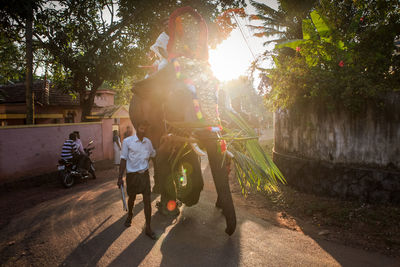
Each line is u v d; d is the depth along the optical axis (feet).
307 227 13.88
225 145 11.21
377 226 13.05
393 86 16.01
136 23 38.29
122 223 14.99
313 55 19.66
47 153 28.35
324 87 16.70
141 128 13.44
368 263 10.44
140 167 13.52
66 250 12.22
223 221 14.90
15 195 22.21
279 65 20.43
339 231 13.16
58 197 21.27
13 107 50.75
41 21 35.19
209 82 11.32
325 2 20.95
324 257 10.96
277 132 23.24
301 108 19.34
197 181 14.94
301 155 20.01
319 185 17.90
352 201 16.21
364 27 20.33
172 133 12.27
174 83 11.56
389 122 15.44
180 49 11.98
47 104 47.01
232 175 25.72
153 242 12.67
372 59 17.07
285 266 10.41
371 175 15.71
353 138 16.79
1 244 13.05
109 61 35.91
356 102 15.75
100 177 29.30
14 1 21.58
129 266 10.77
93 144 36.19
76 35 37.27
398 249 11.21
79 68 36.88
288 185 20.22
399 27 17.25
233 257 11.13
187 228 14.12
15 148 25.25
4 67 42.83
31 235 13.96
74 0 35.22
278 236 12.91
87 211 17.26
